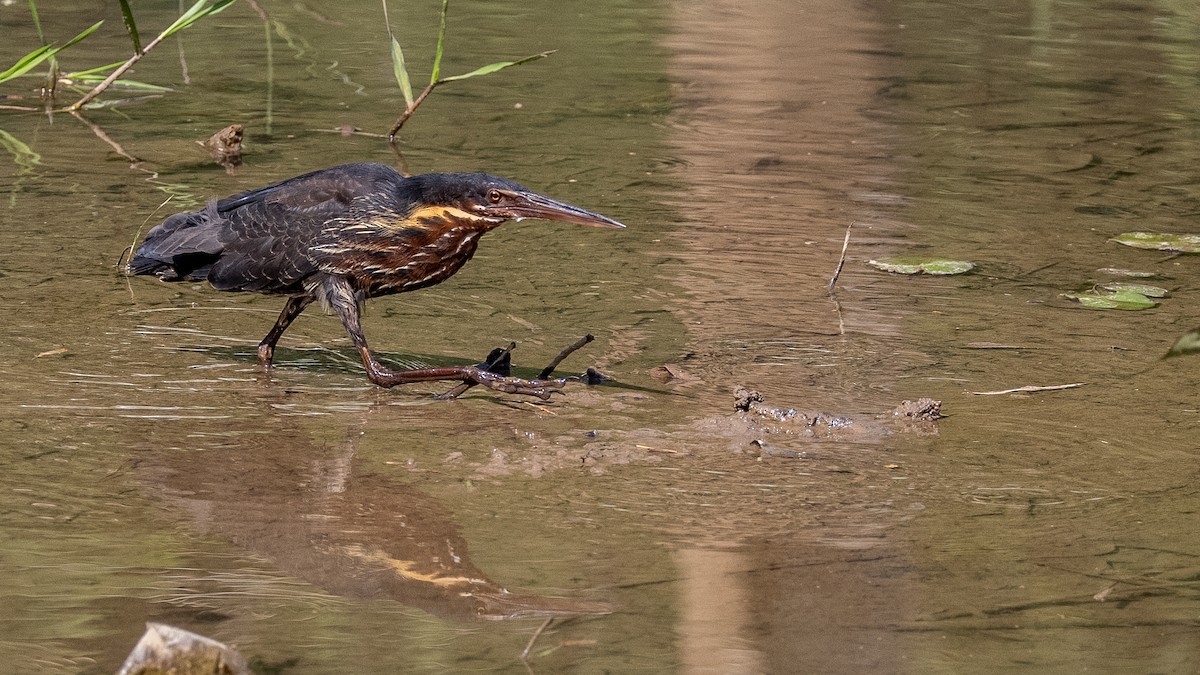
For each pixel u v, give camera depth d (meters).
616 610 7.88
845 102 23.62
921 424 11.13
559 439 10.63
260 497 9.38
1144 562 8.66
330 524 8.99
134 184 17.06
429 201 11.49
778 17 31.14
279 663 7.19
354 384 11.81
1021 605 8.04
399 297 14.07
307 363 12.27
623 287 14.49
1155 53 28.06
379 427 10.80
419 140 19.95
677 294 14.31
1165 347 13.02
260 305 13.77
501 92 23.50
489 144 19.91
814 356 12.70
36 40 24.91
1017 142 21.30
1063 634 7.67
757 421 11.11
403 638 7.50
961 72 26.14
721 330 13.33
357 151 19.06
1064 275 15.21
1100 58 27.53
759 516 9.30
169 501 9.27
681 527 9.07
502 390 11.02
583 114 22.17
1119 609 8.01
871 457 10.43
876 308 14.05
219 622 7.62
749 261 15.43
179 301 13.65
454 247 11.67
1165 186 19.03
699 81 24.84
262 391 11.50
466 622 7.71
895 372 12.33
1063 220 17.34
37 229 15.20
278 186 12.06
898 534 9.05
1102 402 11.65
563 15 30.69
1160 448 10.67
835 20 31.02
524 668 7.17
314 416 10.99
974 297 14.45
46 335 12.40
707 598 8.02
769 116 22.52
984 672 7.17
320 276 11.67
